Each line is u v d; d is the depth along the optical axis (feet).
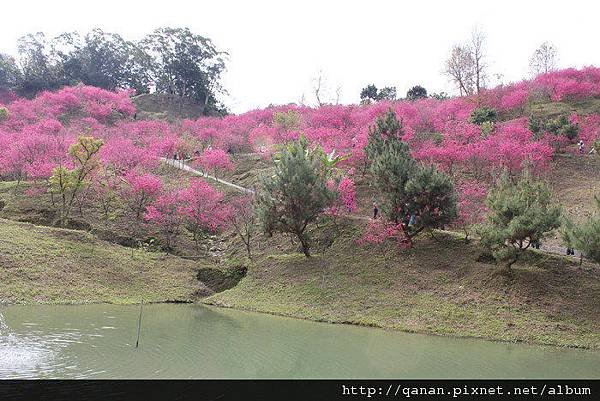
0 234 104.06
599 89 205.98
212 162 164.14
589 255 80.59
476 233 93.50
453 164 144.66
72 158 133.28
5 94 300.40
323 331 77.51
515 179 131.44
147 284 102.22
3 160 144.56
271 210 106.42
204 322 80.79
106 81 361.71
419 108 187.32
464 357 64.28
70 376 50.08
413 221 101.91
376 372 57.21
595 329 74.74
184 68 355.97
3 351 57.16
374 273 97.50
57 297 88.79
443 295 87.25
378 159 107.14
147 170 154.71
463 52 228.84
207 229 133.28
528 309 80.18
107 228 123.95
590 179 139.03
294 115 195.00
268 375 54.70
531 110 192.95
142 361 56.90
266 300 96.37
